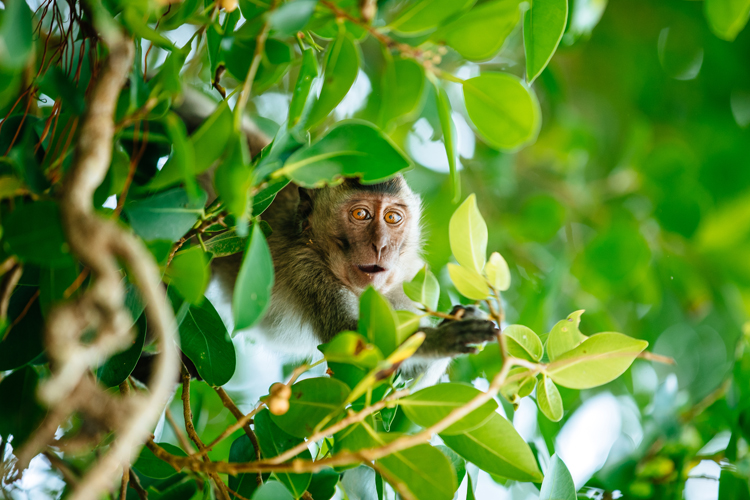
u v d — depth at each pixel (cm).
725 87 1045
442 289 760
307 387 389
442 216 914
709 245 921
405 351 346
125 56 282
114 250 242
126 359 403
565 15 416
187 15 395
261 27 380
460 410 333
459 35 389
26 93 395
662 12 1048
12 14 282
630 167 970
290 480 414
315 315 741
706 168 1008
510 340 438
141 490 443
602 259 866
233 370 455
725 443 688
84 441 274
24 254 305
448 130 394
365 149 360
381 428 462
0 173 355
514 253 934
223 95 423
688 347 950
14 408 416
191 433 444
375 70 843
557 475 440
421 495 368
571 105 1094
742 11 544
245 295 314
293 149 377
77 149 258
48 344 229
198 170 326
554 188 995
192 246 402
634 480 644
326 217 747
